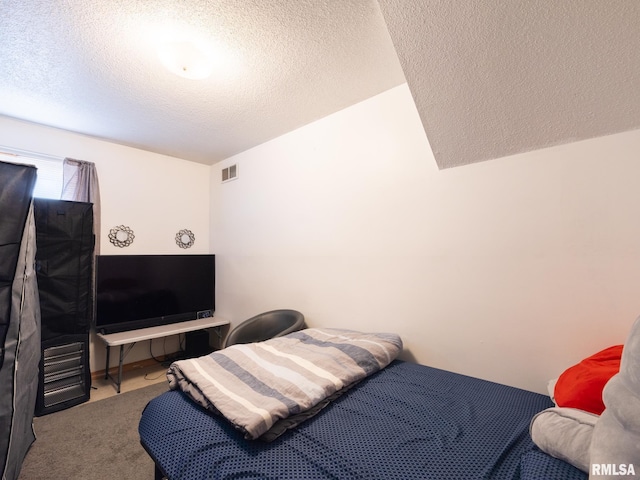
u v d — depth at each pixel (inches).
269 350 68.2
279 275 113.0
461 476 34.4
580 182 56.5
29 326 64.3
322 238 98.5
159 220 134.3
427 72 56.9
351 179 90.7
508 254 64.2
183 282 131.0
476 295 68.2
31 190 58.1
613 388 30.3
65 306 94.9
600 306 54.4
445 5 47.2
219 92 82.5
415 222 77.5
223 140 118.4
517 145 62.1
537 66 50.1
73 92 82.2
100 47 63.7
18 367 57.5
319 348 70.2
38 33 59.2
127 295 114.9
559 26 44.9
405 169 79.5
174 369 58.1
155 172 133.3
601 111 51.9
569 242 57.4
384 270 83.4
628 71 46.5
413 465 36.3
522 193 62.6
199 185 148.0
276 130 108.7
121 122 101.7
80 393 96.1
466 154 68.1
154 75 74.2
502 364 64.7
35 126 103.4
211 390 49.5
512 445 39.8
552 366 59.0
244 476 34.9
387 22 51.3
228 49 65.0
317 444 40.4
